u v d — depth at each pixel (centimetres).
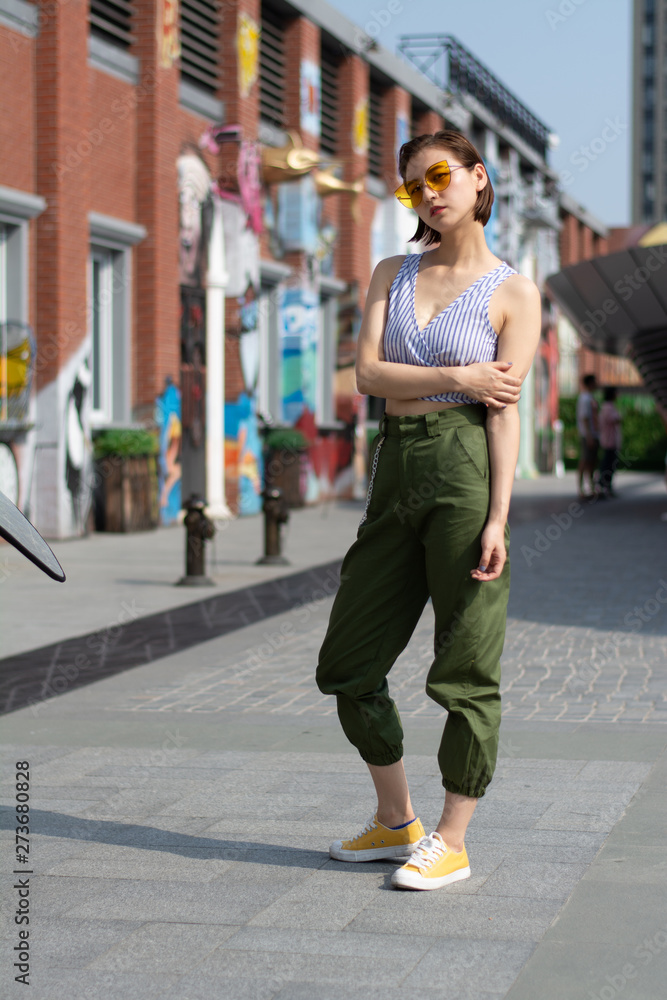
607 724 521
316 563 1174
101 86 1473
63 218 1353
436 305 334
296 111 1981
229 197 1755
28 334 1328
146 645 737
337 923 304
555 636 754
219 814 399
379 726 343
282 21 1980
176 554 1266
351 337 2255
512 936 294
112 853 360
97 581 1043
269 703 575
